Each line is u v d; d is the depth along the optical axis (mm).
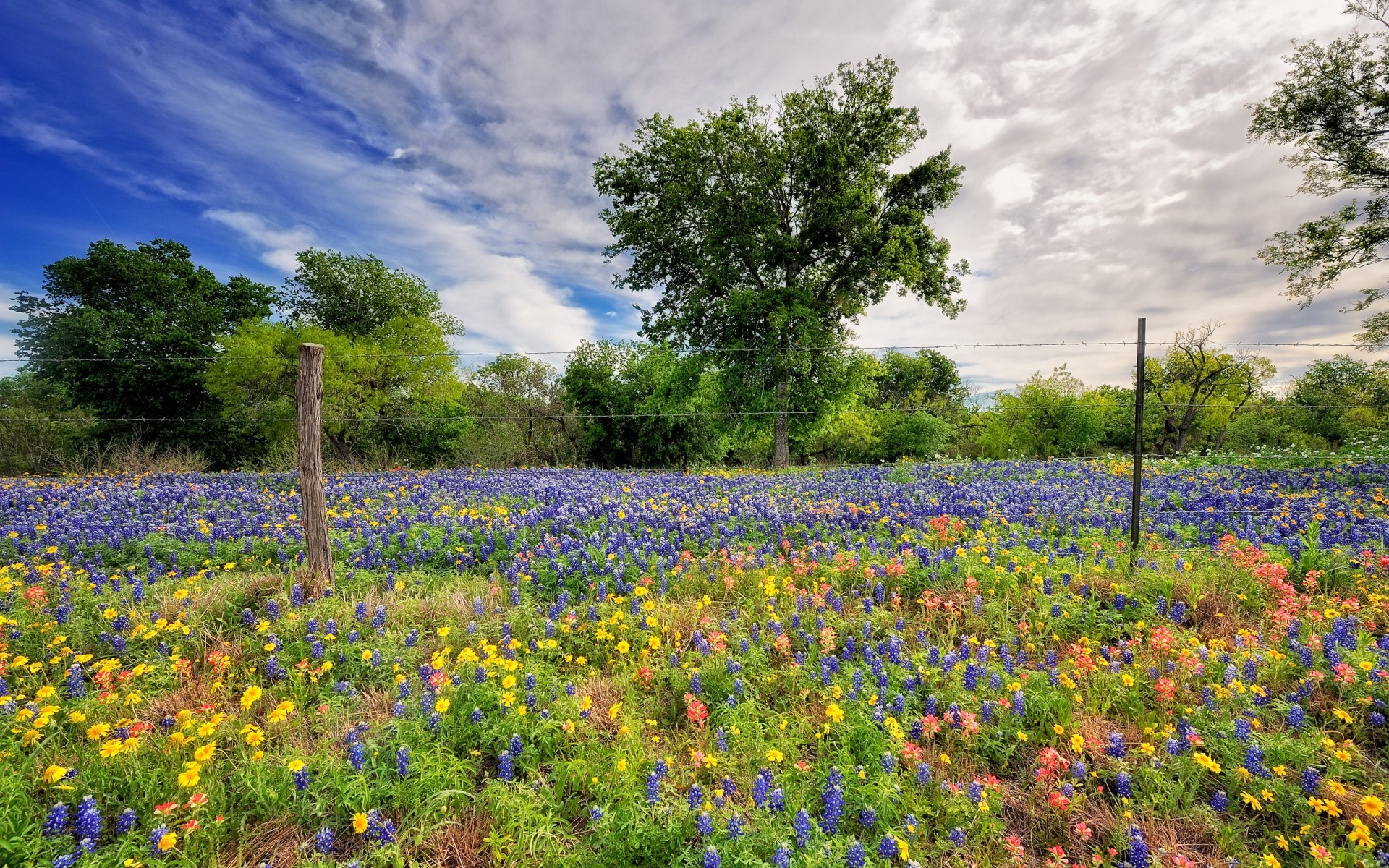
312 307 40469
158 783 3629
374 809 3293
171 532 9172
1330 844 3244
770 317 26547
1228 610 5988
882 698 4461
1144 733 4191
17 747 3787
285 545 8594
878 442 38031
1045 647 5562
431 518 10359
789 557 8086
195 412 32531
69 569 7324
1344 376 33688
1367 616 5617
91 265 31266
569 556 7871
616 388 28266
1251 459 18906
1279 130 21109
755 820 3336
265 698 4809
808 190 29438
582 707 4418
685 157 28234
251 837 3393
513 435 29578
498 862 3207
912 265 26359
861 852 2990
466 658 4824
